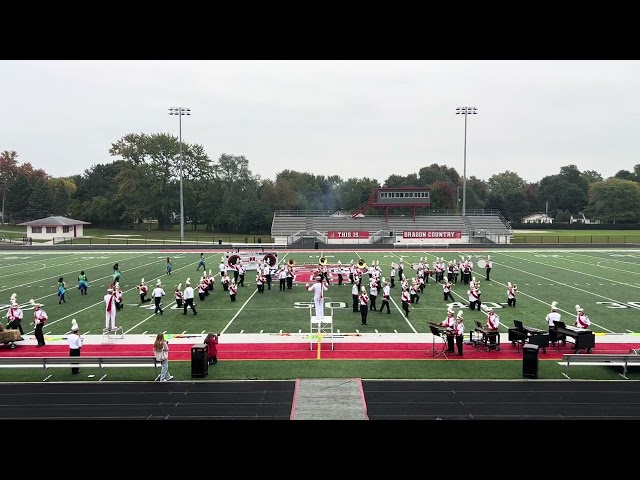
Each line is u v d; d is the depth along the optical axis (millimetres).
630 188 97625
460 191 102938
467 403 11797
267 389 12773
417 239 58594
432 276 32688
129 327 19688
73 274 34000
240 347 16734
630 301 24266
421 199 62938
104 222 88250
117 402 12000
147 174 80625
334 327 19438
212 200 81625
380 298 25500
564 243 57250
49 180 106250
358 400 11992
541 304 23609
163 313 22156
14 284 29906
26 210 88500
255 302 24469
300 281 31125
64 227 69188
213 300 25016
